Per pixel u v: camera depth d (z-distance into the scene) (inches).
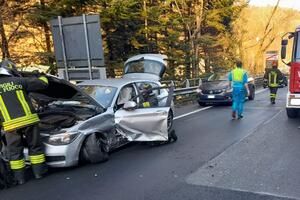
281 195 200.4
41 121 252.7
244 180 225.8
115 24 685.3
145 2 764.0
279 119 452.1
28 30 660.1
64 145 244.8
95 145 263.0
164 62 558.6
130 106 294.8
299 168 247.8
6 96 225.1
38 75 247.6
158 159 278.4
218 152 295.1
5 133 225.6
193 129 402.6
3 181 220.7
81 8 649.0
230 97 618.8
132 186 219.6
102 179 233.6
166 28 886.4
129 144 332.8
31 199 203.0
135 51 781.3
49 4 642.2
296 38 414.9
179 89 669.9
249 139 340.5
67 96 273.9
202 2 1024.2
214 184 219.8
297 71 414.3
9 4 618.5
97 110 281.3
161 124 312.5
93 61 434.3
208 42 1052.5
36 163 236.7
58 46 453.1
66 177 239.1
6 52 608.1
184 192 207.8
